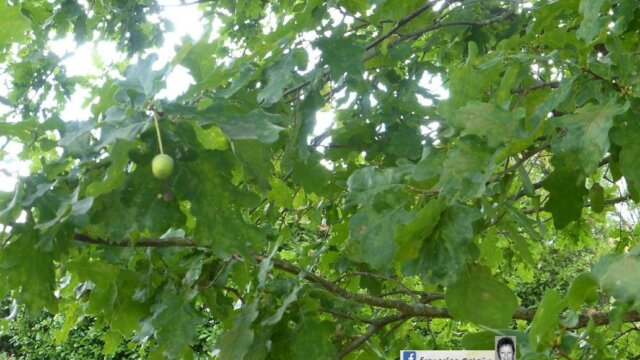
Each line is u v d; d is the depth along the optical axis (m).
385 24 1.14
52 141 0.69
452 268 0.60
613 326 0.57
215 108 0.59
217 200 0.60
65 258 0.74
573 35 0.79
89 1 1.65
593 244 1.75
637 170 0.62
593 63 0.68
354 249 0.64
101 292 0.92
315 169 1.07
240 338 0.79
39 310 0.66
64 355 3.11
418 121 1.08
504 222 0.77
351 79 1.03
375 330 1.00
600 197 0.88
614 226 1.90
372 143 1.12
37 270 0.65
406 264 0.62
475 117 0.62
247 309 0.82
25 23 0.71
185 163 0.60
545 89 0.89
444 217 0.61
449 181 0.61
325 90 1.24
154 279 0.93
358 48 0.90
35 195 0.62
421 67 1.23
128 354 3.08
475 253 0.64
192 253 0.93
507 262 1.57
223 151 0.61
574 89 0.69
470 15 1.25
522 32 1.20
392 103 1.08
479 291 0.65
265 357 0.82
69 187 0.67
